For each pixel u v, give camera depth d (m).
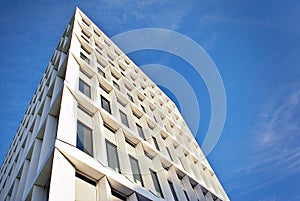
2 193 20.20
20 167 15.09
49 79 19.98
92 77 17.55
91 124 13.17
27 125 22.39
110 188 10.43
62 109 11.17
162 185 15.59
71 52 17.36
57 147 9.12
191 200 18.03
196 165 26.09
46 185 9.70
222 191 26.52
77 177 9.50
